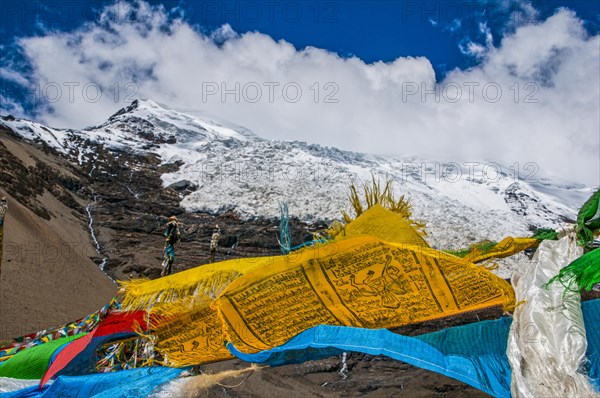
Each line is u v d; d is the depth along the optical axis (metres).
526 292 6.61
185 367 8.20
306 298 7.29
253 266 7.41
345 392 22.27
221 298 7.35
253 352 7.58
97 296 28.23
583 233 6.89
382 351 6.89
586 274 6.21
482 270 6.80
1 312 21.78
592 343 6.66
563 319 6.27
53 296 25.55
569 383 6.03
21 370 9.40
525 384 6.20
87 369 9.02
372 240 6.99
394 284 7.10
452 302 7.05
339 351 7.70
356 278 7.15
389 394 21.91
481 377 6.87
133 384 8.19
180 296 7.46
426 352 6.96
